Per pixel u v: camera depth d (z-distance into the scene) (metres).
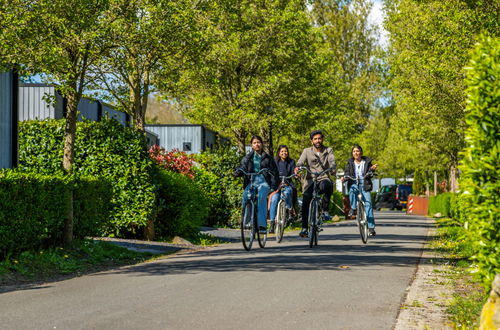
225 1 15.81
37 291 7.88
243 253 12.15
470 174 5.67
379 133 69.56
